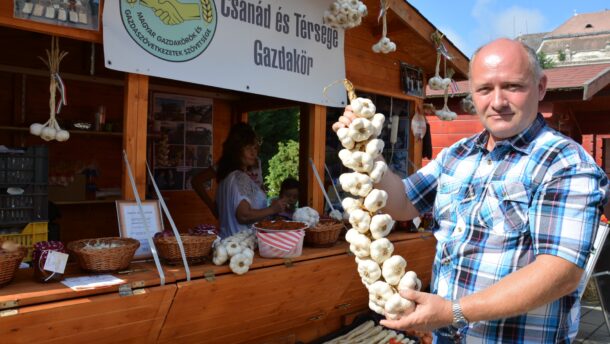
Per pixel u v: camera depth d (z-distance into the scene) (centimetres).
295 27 320
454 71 455
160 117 514
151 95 507
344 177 154
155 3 249
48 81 446
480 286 143
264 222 287
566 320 141
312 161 348
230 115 573
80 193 455
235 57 285
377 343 352
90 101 477
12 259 191
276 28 307
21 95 430
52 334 191
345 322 368
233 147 345
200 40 268
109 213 492
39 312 182
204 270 237
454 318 125
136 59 243
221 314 252
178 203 530
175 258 238
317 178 344
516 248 138
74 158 468
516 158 145
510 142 146
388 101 436
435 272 164
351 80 372
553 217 128
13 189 233
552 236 126
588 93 556
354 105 155
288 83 317
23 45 423
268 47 303
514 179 141
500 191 143
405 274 142
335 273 305
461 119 729
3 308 177
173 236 240
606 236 420
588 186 127
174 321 232
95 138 482
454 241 153
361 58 381
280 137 934
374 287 139
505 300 122
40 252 201
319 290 304
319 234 304
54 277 207
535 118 148
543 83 150
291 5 316
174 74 258
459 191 156
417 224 388
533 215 133
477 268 144
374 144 152
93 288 198
